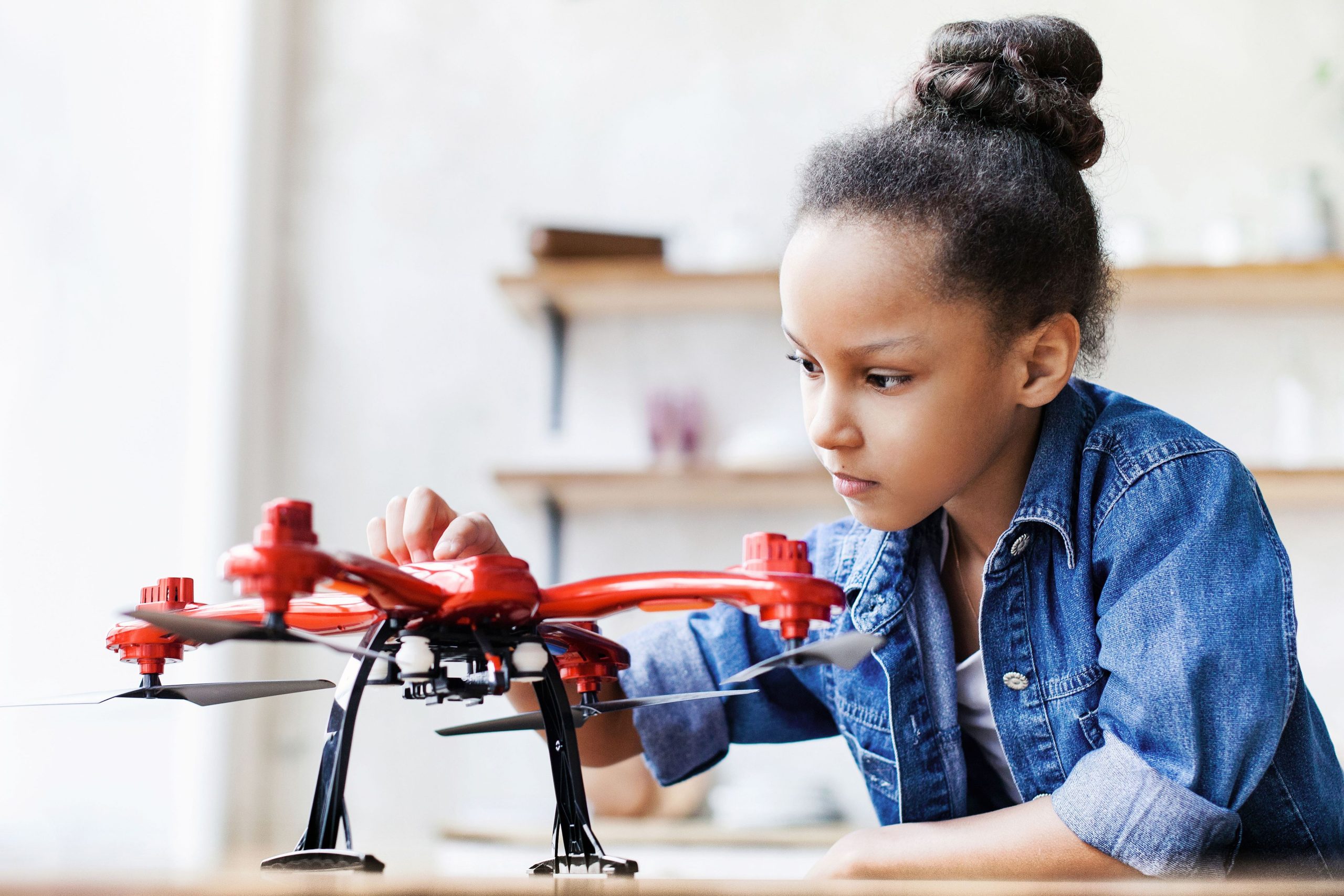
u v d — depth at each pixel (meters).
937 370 0.68
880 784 0.88
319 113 2.49
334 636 0.68
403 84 2.49
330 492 2.36
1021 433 0.80
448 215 2.44
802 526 2.26
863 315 0.66
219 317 2.29
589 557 2.28
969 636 0.88
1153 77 2.30
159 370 2.26
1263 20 2.31
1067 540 0.76
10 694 2.04
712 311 2.34
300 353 2.41
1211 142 2.28
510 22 2.49
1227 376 2.20
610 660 0.61
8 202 2.15
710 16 2.45
